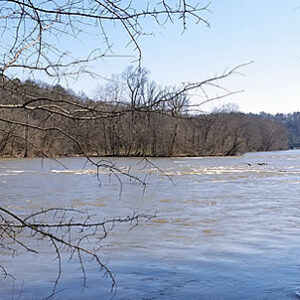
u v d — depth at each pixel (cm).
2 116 338
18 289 933
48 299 875
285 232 1554
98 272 1057
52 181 3409
